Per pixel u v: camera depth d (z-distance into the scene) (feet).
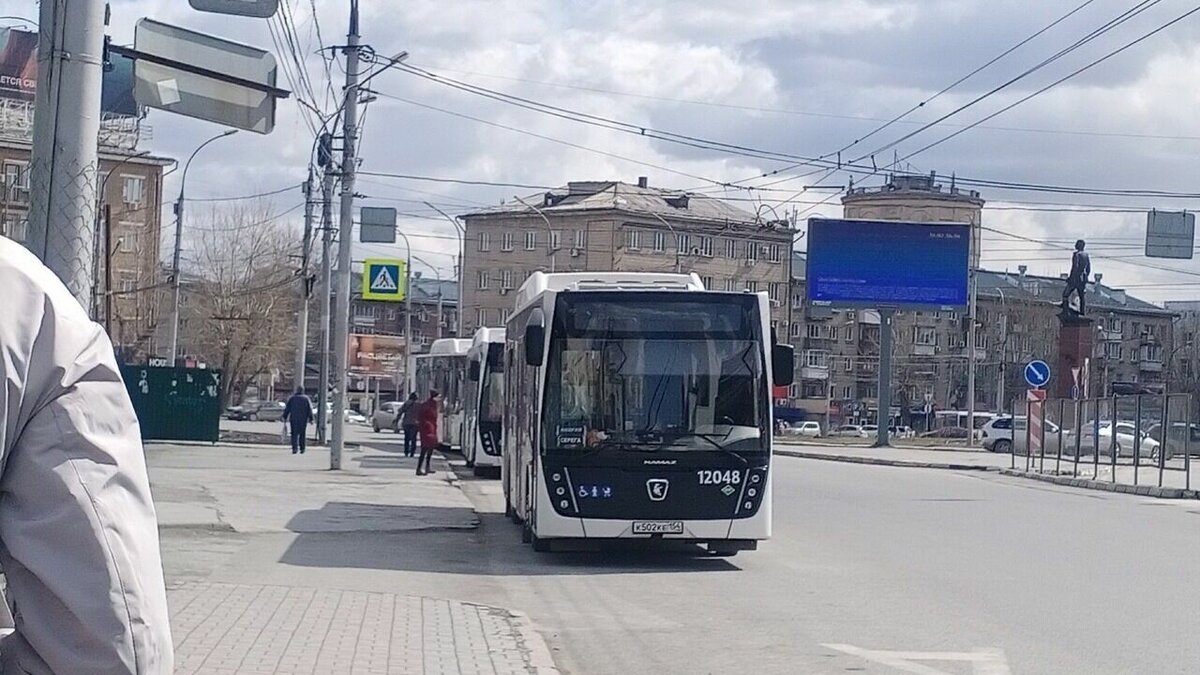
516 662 29.37
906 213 280.51
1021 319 302.86
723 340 49.83
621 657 31.30
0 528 8.14
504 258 265.54
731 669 29.84
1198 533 63.26
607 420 48.83
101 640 8.00
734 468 49.06
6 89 193.26
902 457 159.43
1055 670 29.60
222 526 58.54
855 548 55.67
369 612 35.88
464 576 46.39
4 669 8.26
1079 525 67.10
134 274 193.88
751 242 267.18
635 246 251.19
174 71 30.68
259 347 215.92
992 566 49.44
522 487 57.82
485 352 108.68
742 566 49.42
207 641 30.81
